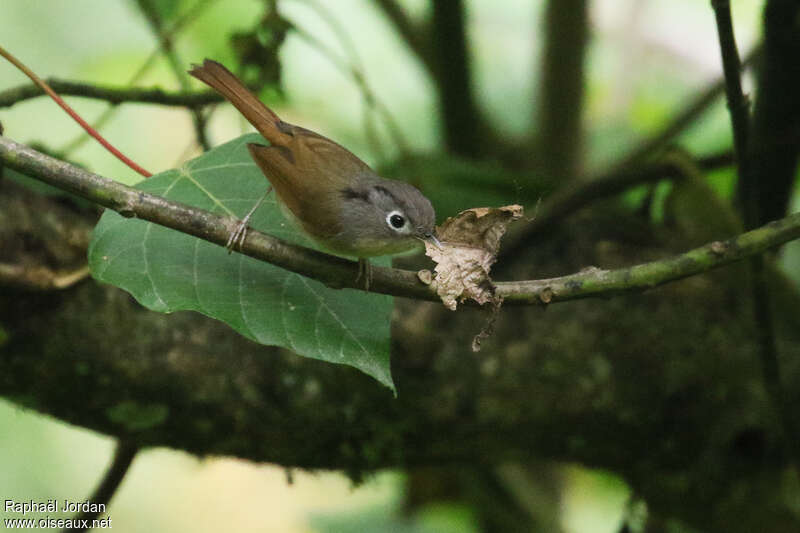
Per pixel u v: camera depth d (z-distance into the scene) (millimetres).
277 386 7875
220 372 7770
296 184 7016
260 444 8156
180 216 5855
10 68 13047
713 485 8883
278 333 5953
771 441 8703
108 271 6035
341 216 7266
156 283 6020
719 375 8734
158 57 12836
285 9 13031
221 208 6559
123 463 8609
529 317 8570
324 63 13070
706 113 11508
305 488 13625
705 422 8758
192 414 7844
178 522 13258
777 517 8844
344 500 13484
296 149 7188
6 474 12445
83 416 7859
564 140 11688
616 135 12984
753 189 7332
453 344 8328
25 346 7453
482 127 11820
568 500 12047
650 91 13297
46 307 7465
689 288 8930
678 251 9289
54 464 12688
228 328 7836
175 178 6645
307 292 6168
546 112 11648
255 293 6102
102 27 13250
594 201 9172
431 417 8281
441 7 10250
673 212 9523
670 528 10188
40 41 13086
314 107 12867
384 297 6172
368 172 7562
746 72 10359
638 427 8711
